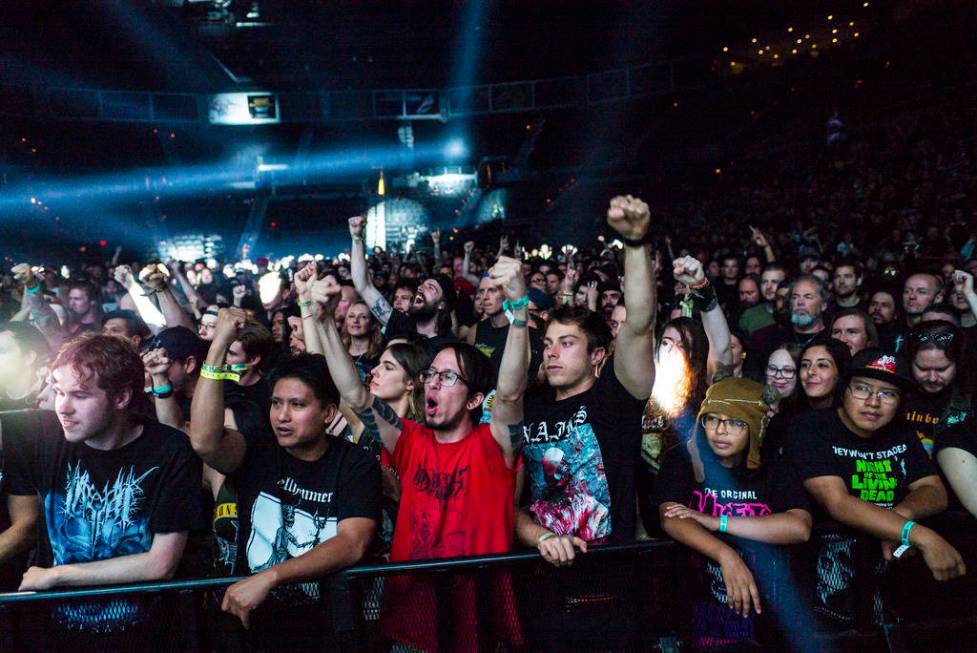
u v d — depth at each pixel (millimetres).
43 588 2916
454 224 48844
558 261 15695
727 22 39438
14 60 38812
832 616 3242
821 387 4414
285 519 3189
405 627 3057
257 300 9586
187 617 2867
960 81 26297
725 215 29219
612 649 3084
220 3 35219
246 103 42531
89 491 3061
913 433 3631
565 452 3486
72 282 7867
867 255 14953
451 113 44312
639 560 3131
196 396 3070
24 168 38750
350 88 47688
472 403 3322
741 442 3279
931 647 3244
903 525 3209
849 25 33906
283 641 2965
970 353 4477
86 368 2926
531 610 3072
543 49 44312
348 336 7453
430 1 38406
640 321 3268
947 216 16922
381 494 3262
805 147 31875
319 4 38312
